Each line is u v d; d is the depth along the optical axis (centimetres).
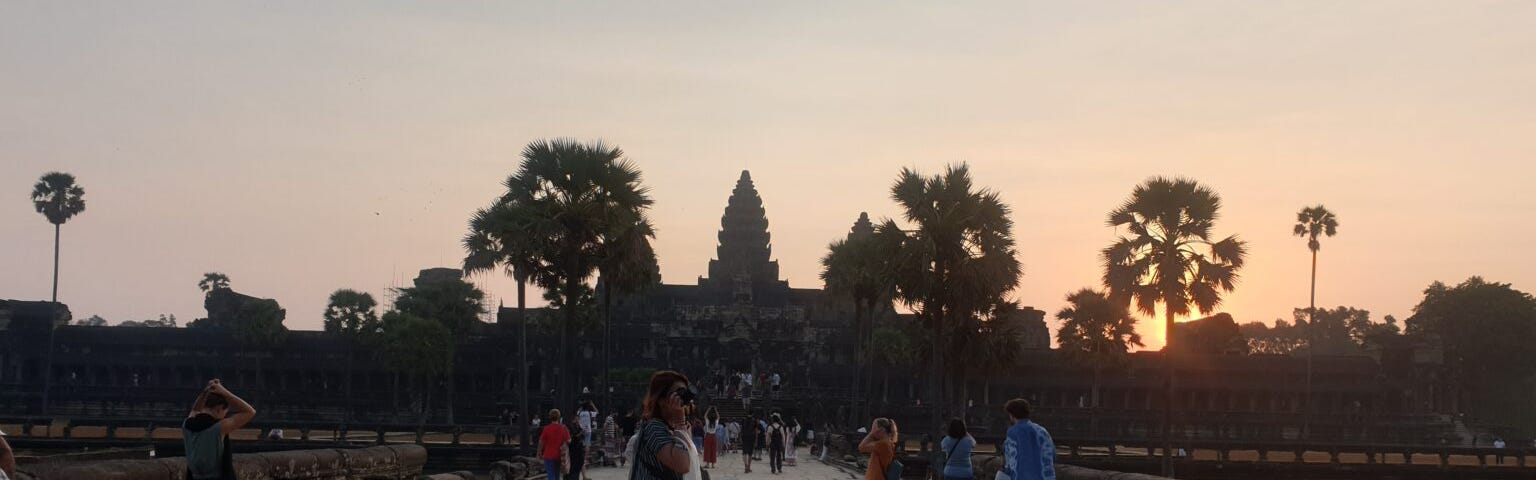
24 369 14900
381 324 13925
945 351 7375
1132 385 14950
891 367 15150
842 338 16575
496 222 6225
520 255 6184
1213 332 17012
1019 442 2142
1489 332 15988
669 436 1312
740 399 12606
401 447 3192
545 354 15262
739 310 16462
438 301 14500
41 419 7175
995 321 7556
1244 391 15050
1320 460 7519
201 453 1573
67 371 15088
